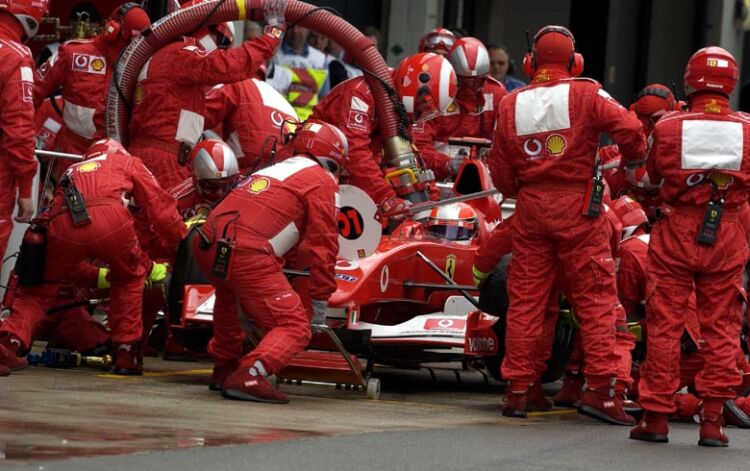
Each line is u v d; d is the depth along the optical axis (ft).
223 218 69.56
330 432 57.72
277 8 89.15
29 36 76.74
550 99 69.00
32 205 76.38
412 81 88.43
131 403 63.87
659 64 188.44
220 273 68.95
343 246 77.56
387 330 77.05
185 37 89.35
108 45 96.02
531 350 70.74
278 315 69.10
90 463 45.03
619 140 68.49
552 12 182.09
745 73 191.83
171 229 76.74
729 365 62.80
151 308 82.58
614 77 184.03
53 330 82.12
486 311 78.23
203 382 77.97
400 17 156.15
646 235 78.54
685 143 62.64
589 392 70.18
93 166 76.13
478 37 176.45
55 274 75.66
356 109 88.38
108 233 74.84
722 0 187.62
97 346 82.58
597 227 69.41
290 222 69.72
